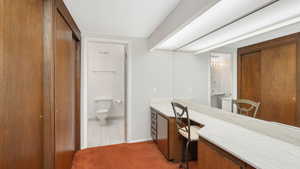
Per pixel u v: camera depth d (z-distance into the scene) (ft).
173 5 5.53
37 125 3.67
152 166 6.53
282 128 3.48
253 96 4.22
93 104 14.90
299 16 3.08
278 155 2.84
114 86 15.60
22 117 3.07
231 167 3.13
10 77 2.70
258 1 3.60
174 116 6.76
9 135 2.68
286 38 3.33
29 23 3.31
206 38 6.19
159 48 9.17
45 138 3.98
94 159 7.18
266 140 3.61
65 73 5.52
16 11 2.86
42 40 3.90
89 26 7.57
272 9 3.61
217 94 5.98
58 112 4.69
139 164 6.70
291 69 3.22
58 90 4.68
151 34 8.79
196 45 7.45
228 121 5.35
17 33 2.89
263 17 3.91
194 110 7.74
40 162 3.83
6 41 2.59
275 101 3.60
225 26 5.01
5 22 2.56
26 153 3.20
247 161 2.65
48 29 4.00
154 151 7.97
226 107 5.43
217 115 5.97
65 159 5.57
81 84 8.39
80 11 5.94
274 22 3.64
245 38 4.55
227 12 4.22
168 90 9.84
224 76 5.55
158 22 7.11
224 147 3.24
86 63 8.46
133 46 9.22
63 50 5.25
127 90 9.22
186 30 5.71
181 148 6.84
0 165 2.45
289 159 2.68
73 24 6.63
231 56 5.17
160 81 9.68
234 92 5.01
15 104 2.85
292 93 3.22
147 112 9.51
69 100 6.17
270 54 3.72
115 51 15.55
